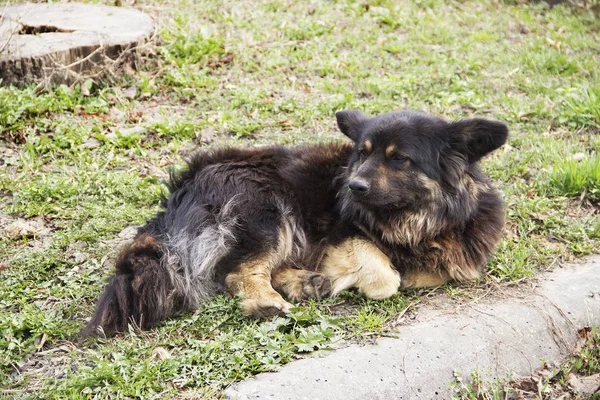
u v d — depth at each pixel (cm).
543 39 363
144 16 329
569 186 261
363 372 206
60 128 279
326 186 237
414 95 311
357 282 227
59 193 257
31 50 294
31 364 211
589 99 298
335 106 299
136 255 220
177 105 301
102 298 218
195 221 228
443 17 395
